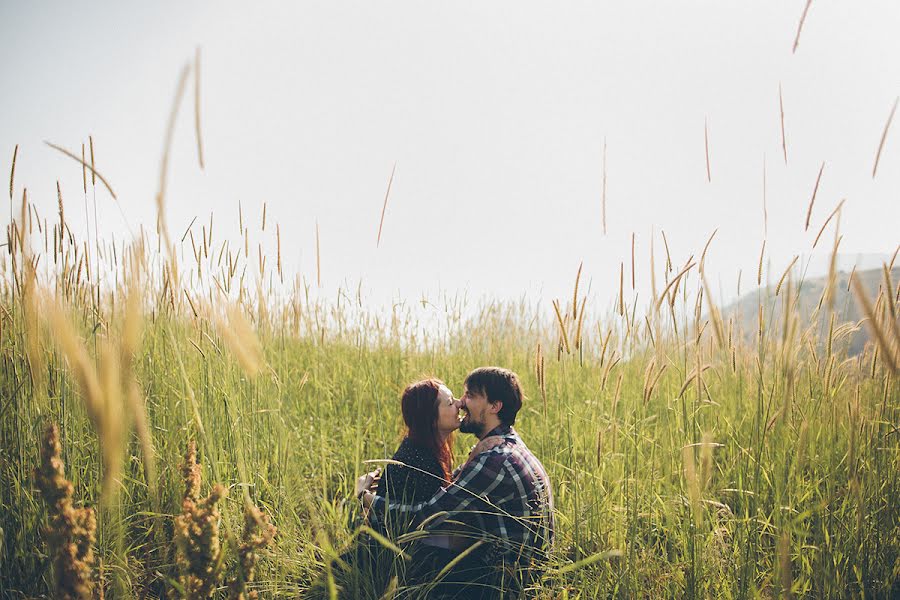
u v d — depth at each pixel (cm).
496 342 617
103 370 96
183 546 194
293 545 278
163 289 296
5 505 237
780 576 231
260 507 302
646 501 288
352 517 321
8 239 229
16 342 245
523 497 291
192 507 199
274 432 331
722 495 320
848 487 262
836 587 241
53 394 259
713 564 260
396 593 267
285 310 466
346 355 548
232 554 222
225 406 302
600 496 296
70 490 177
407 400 318
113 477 97
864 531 260
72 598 177
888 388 275
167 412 312
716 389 395
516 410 318
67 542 177
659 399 312
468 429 320
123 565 219
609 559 271
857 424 263
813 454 280
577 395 411
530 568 276
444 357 574
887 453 278
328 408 479
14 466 246
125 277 254
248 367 133
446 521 284
